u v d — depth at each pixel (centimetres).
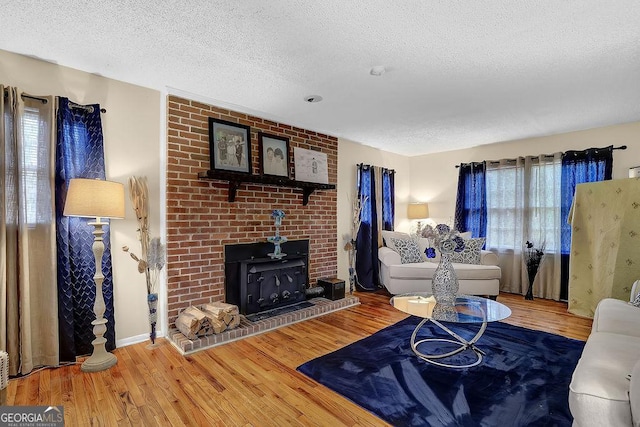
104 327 235
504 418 173
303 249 396
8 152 213
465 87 273
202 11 174
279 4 167
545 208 427
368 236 481
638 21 177
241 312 321
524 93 284
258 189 349
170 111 287
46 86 234
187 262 296
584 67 234
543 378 216
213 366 233
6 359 153
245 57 227
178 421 171
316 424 169
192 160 301
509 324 326
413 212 528
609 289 322
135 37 202
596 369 139
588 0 160
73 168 239
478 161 498
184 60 232
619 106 315
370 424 170
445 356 248
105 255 254
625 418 116
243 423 170
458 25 184
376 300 420
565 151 414
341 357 248
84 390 200
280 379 215
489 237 477
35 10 173
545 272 428
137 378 215
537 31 189
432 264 436
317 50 215
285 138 376
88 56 227
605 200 333
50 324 226
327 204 428
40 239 225
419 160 568
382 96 296
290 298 354
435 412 179
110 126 263
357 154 481
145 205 276
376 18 179
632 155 369
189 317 273
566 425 167
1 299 206
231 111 331
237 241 331
